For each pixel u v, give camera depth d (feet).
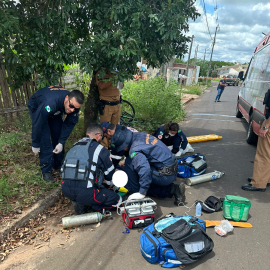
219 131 23.09
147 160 9.34
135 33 10.55
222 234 8.63
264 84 15.38
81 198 8.82
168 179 10.07
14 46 10.46
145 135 10.03
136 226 8.97
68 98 9.88
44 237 8.47
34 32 10.30
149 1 11.30
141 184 9.20
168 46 12.65
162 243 7.26
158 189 10.85
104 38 10.09
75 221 8.86
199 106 40.52
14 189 10.10
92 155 8.84
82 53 10.37
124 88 29.14
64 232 8.77
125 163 10.22
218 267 7.30
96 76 13.46
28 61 10.50
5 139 13.69
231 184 12.62
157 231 7.70
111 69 11.16
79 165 8.69
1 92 15.93
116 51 10.07
